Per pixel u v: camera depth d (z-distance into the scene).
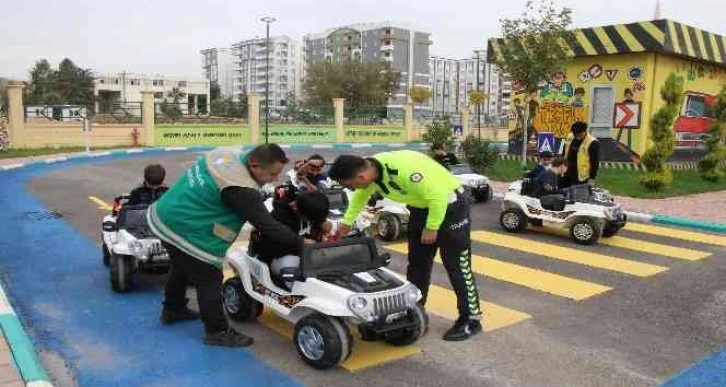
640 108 19.61
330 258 5.22
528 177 10.72
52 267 8.06
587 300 6.88
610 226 9.98
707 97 22.00
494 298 6.92
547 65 17.95
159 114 34.75
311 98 78.56
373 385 4.73
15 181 17.67
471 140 18.59
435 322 6.11
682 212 12.57
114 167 22.14
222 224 5.19
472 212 12.75
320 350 4.93
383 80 78.31
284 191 6.51
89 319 6.09
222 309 5.44
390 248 9.45
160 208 5.29
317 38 138.88
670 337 5.80
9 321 5.67
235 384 4.72
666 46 18.64
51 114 31.61
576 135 10.61
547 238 10.18
